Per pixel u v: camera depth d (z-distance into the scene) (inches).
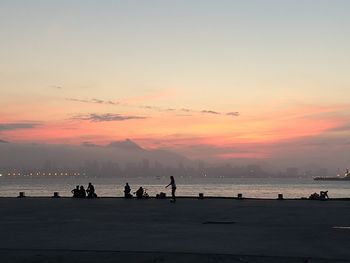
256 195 4803.2
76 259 530.9
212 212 1176.2
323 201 1699.1
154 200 1770.4
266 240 673.0
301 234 738.8
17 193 5364.2
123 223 917.2
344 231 775.7
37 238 701.3
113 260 524.4
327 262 507.2
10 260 525.0
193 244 636.7
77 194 1946.4
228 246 618.2
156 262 513.7
